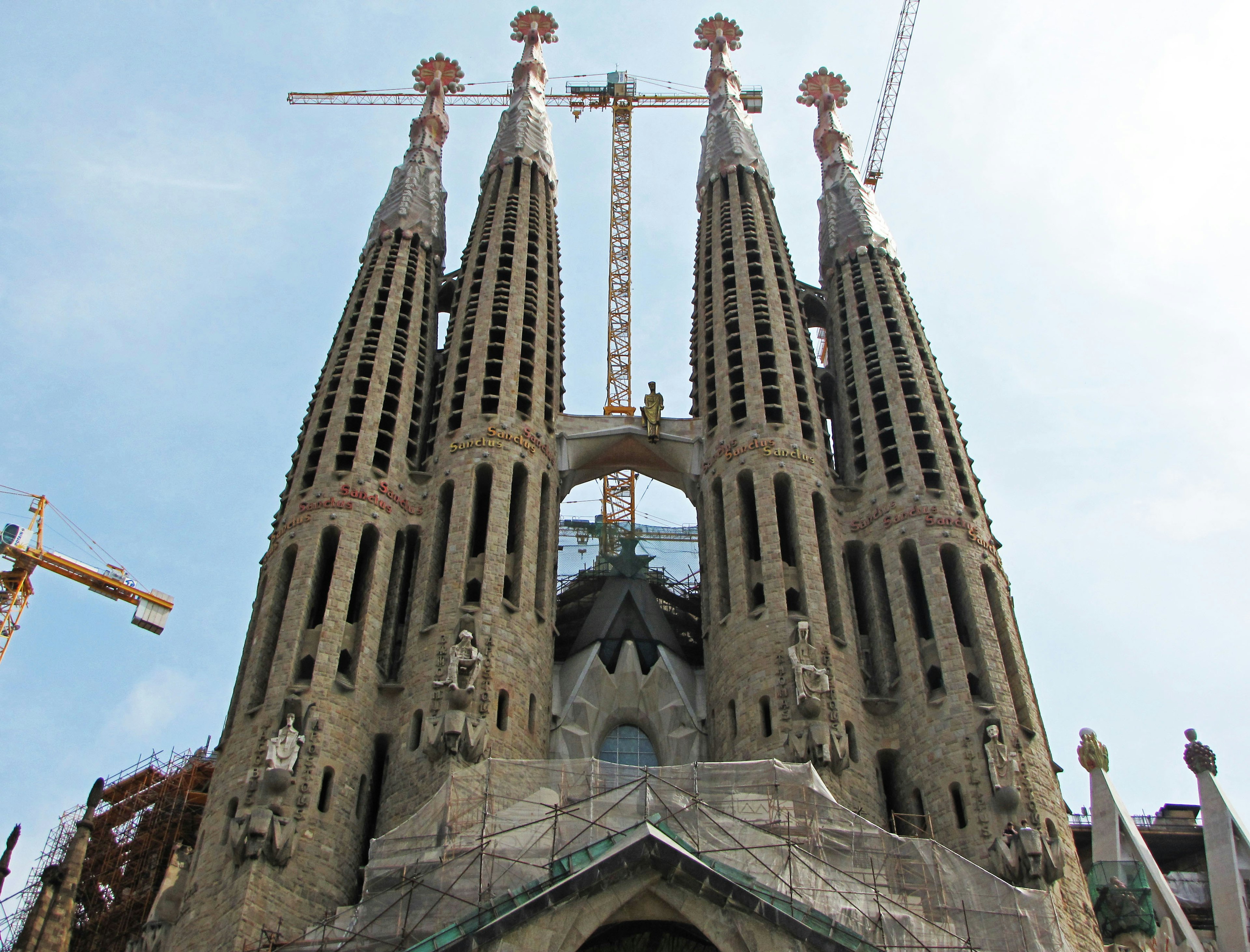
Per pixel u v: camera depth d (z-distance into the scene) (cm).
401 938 4269
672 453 7494
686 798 4859
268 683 5700
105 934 6850
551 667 6400
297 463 6850
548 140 9200
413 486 6800
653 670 6556
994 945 4712
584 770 5197
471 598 6347
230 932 4775
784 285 8081
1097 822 7088
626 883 4322
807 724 5728
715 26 10575
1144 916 5638
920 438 7019
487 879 4544
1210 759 7400
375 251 8081
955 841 5422
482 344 7406
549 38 10444
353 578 6147
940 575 6316
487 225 8375
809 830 4866
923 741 5809
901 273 8194
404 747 5653
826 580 6544
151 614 9762
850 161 9131
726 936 4272
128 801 7331
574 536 9331
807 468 6931
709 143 9306
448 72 10000
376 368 7125
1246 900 6894
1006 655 6125
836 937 4300
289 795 5244
